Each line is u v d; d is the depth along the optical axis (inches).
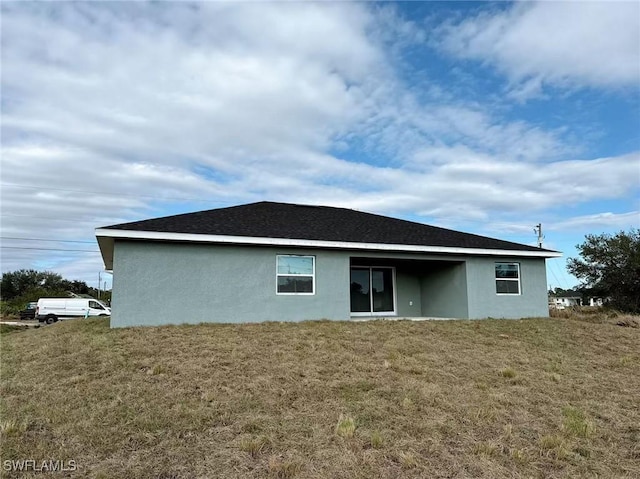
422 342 413.1
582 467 185.6
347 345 383.6
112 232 442.6
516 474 176.1
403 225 683.4
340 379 286.7
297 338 402.6
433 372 314.2
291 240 509.0
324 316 529.3
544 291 651.5
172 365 303.9
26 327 947.3
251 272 500.1
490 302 613.6
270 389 261.3
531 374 324.5
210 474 164.7
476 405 249.4
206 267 481.7
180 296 468.8
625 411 256.8
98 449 181.6
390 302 664.4
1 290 2485.2
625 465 190.2
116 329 431.2
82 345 365.1
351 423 212.4
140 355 330.3
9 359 340.8
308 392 258.7
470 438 207.3
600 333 522.3
